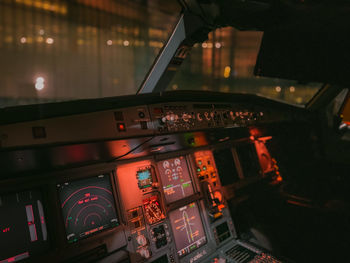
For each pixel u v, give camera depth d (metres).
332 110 3.02
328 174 2.98
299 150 3.25
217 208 2.42
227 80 10.44
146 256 1.80
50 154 1.31
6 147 1.10
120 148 1.66
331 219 2.57
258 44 1.61
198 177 2.46
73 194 1.70
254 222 2.68
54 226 1.56
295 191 3.08
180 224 2.16
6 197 1.47
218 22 1.65
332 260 2.12
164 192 2.18
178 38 1.93
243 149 3.11
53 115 1.27
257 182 3.02
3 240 1.42
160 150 2.15
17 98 10.76
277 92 3.35
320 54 1.35
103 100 1.49
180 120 1.92
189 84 11.12
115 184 1.89
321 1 0.99
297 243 2.37
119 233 1.78
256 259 2.01
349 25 1.14
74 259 1.57
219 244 2.30
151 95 1.78
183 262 2.04
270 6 1.16
